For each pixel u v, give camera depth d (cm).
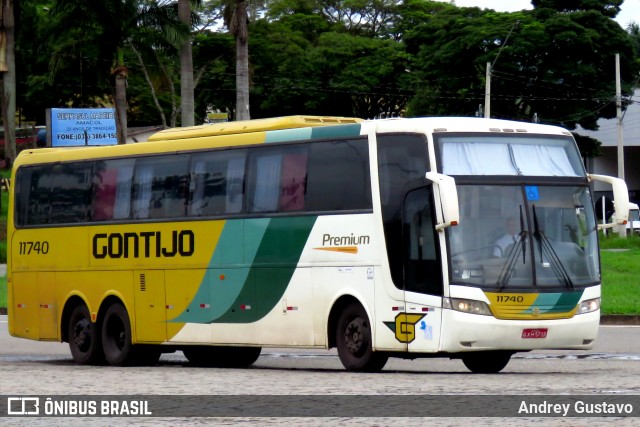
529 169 1909
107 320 2391
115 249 2373
